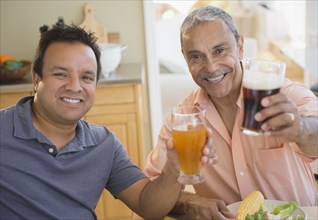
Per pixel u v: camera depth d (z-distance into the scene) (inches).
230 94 63.4
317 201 66.0
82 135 57.6
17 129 53.9
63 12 133.7
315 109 54.8
